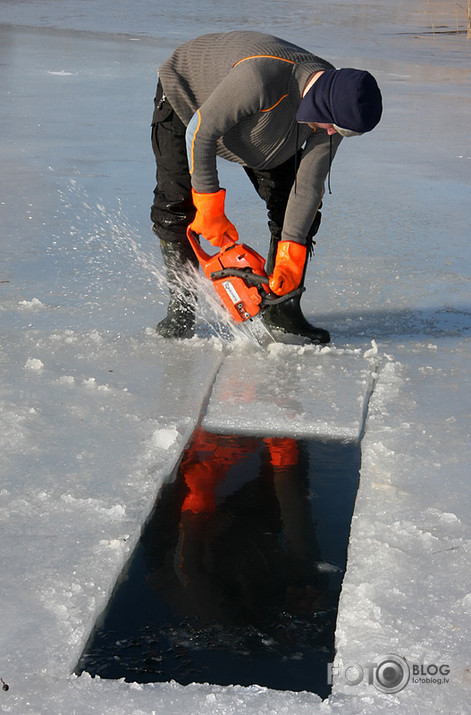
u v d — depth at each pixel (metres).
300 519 2.44
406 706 1.76
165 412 2.95
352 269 4.57
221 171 6.63
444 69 11.77
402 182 6.35
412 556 2.22
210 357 3.43
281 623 2.03
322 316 3.96
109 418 2.91
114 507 2.38
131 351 3.46
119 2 20.66
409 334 3.76
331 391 3.16
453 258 4.78
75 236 4.97
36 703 1.75
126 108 8.70
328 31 15.72
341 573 2.21
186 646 1.95
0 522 2.32
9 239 4.88
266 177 3.53
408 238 5.11
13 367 3.28
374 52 13.14
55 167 6.44
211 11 18.91
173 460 2.68
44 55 12.07
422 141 7.66
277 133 3.10
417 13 19.83
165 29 15.46
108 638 1.97
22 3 19.75
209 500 2.52
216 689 1.79
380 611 2.01
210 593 2.13
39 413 2.92
